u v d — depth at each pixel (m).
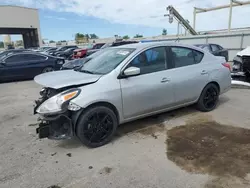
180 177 2.47
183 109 4.76
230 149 3.03
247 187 2.27
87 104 2.98
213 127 3.79
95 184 2.40
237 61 6.56
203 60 4.42
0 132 3.89
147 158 2.88
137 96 3.46
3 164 2.84
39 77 3.55
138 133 3.65
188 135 3.51
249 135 3.44
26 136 3.69
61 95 2.95
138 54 3.54
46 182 2.46
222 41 17.78
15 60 9.66
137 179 2.46
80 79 3.16
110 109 3.25
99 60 3.94
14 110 5.21
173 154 2.96
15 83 9.30
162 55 3.82
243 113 4.45
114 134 3.55
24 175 2.60
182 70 4.02
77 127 3.05
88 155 3.01
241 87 6.55
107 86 3.18
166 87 3.77
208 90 4.49
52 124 3.03
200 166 2.66
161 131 3.70
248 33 16.14
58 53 20.47
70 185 2.40
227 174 2.49
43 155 3.05
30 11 40.03
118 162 2.81
